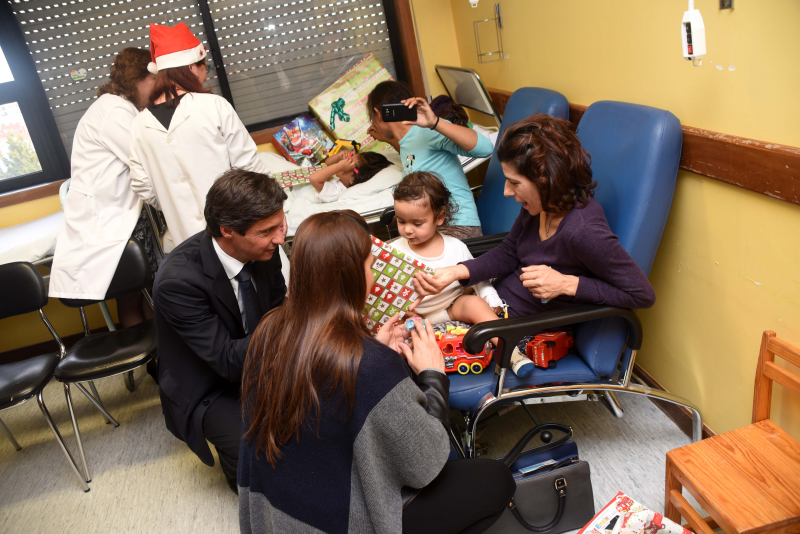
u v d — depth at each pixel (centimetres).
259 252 150
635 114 154
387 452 103
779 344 131
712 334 160
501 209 225
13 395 196
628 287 141
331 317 103
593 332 157
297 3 308
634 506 130
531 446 185
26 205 296
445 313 177
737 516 117
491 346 161
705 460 131
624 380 158
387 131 229
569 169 142
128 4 291
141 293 276
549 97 201
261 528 111
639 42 158
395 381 101
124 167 234
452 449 153
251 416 109
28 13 282
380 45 326
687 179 154
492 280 189
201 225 210
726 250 145
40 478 220
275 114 326
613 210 156
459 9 294
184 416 168
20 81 287
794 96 113
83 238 229
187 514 190
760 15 116
